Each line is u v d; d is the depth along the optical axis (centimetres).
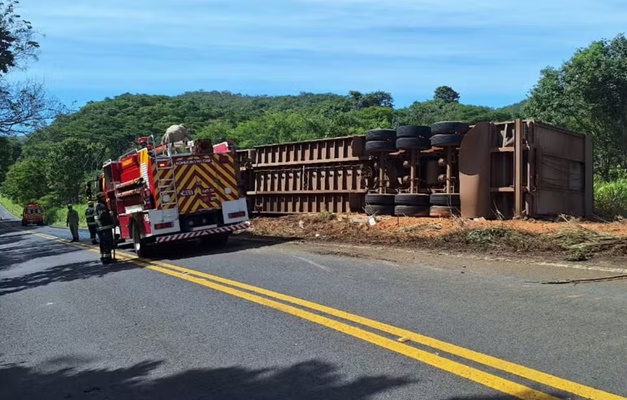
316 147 1859
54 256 1734
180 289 894
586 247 962
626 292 679
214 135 6794
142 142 1410
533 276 801
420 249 1116
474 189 1381
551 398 398
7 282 1222
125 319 725
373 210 1587
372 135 1596
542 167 1404
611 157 2981
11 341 669
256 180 2123
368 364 492
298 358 522
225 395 455
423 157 1565
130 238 1496
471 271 863
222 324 655
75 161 6806
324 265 1005
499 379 436
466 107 8062
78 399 474
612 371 442
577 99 2978
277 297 766
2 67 1484
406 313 640
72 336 668
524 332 546
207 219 1419
